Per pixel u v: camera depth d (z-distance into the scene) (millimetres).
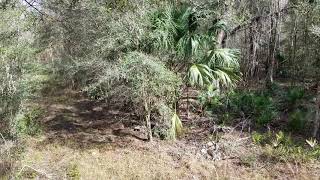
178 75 6812
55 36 10125
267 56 10430
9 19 7395
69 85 10734
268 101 8195
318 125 7121
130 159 6406
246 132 7383
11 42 7410
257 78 10164
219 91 8359
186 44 6461
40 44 10320
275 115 7879
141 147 6832
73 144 7082
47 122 8398
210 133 7320
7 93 7113
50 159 6500
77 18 8016
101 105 9352
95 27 6949
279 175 5848
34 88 8719
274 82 10461
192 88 8727
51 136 7539
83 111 9133
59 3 8867
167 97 6754
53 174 5969
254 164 6172
